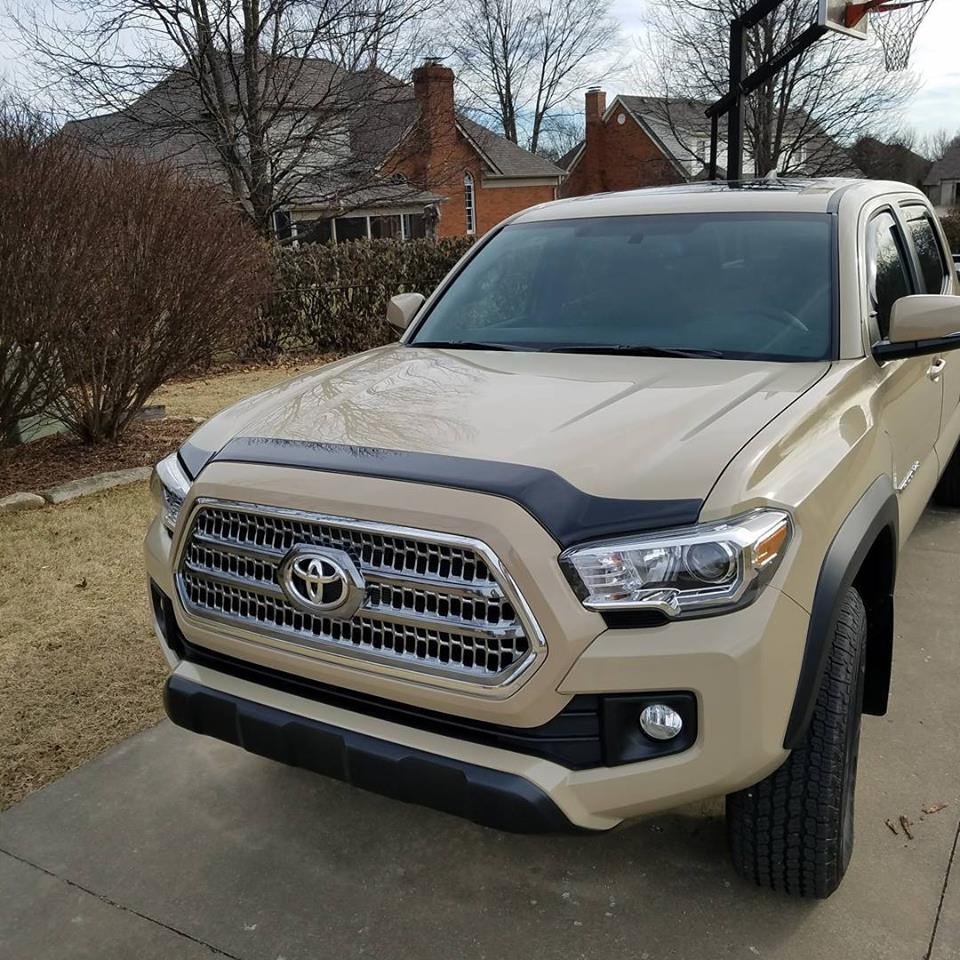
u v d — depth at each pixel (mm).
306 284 13695
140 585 4785
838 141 26109
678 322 3227
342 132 18000
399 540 2117
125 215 6449
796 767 2348
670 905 2580
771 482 2180
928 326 2895
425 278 14766
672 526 2021
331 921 2576
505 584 1998
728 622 2021
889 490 2787
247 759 3330
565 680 2012
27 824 2986
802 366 2891
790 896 2576
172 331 6996
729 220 3553
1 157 5887
